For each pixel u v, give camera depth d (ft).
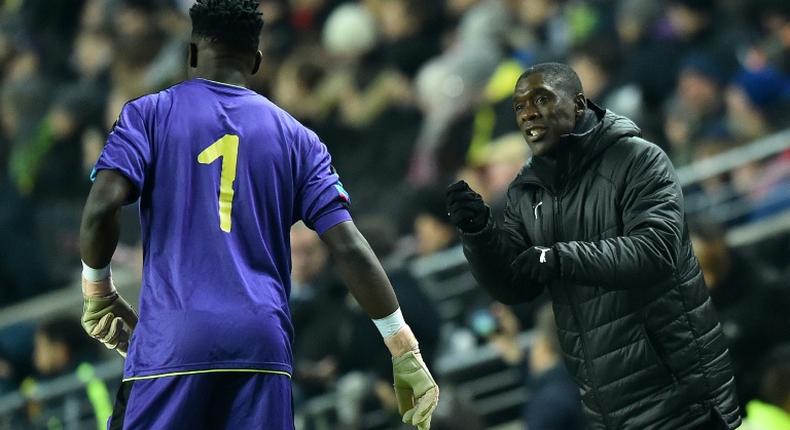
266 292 57.98
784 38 136.56
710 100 136.98
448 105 152.05
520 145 135.74
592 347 62.28
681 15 146.10
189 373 56.59
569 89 61.77
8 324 140.46
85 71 188.55
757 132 133.80
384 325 59.77
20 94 180.96
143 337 57.26
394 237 130.52
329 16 184.85
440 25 172.35
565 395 104.37
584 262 59.36
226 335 56.90
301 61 165.89
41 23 204.54
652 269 59.47
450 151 146.41
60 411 126.11
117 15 189.67
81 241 57.52
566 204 62.59
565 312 63.05
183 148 58.65
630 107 140.46
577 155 61.87
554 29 163.94
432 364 105.70
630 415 61.93
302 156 60.29
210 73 60.49
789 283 101.91
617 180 61.41
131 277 135.03
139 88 166.09
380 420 108.68
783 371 88.17
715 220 124.98
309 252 116.67
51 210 160.45
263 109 60.23
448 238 131.75
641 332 61.41
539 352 107.14
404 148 157.17
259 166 59.11
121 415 57.88
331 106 165.37
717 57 140.15
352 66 168.14
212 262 57.62
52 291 157.38
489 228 61.05
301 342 112.27
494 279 62.18
